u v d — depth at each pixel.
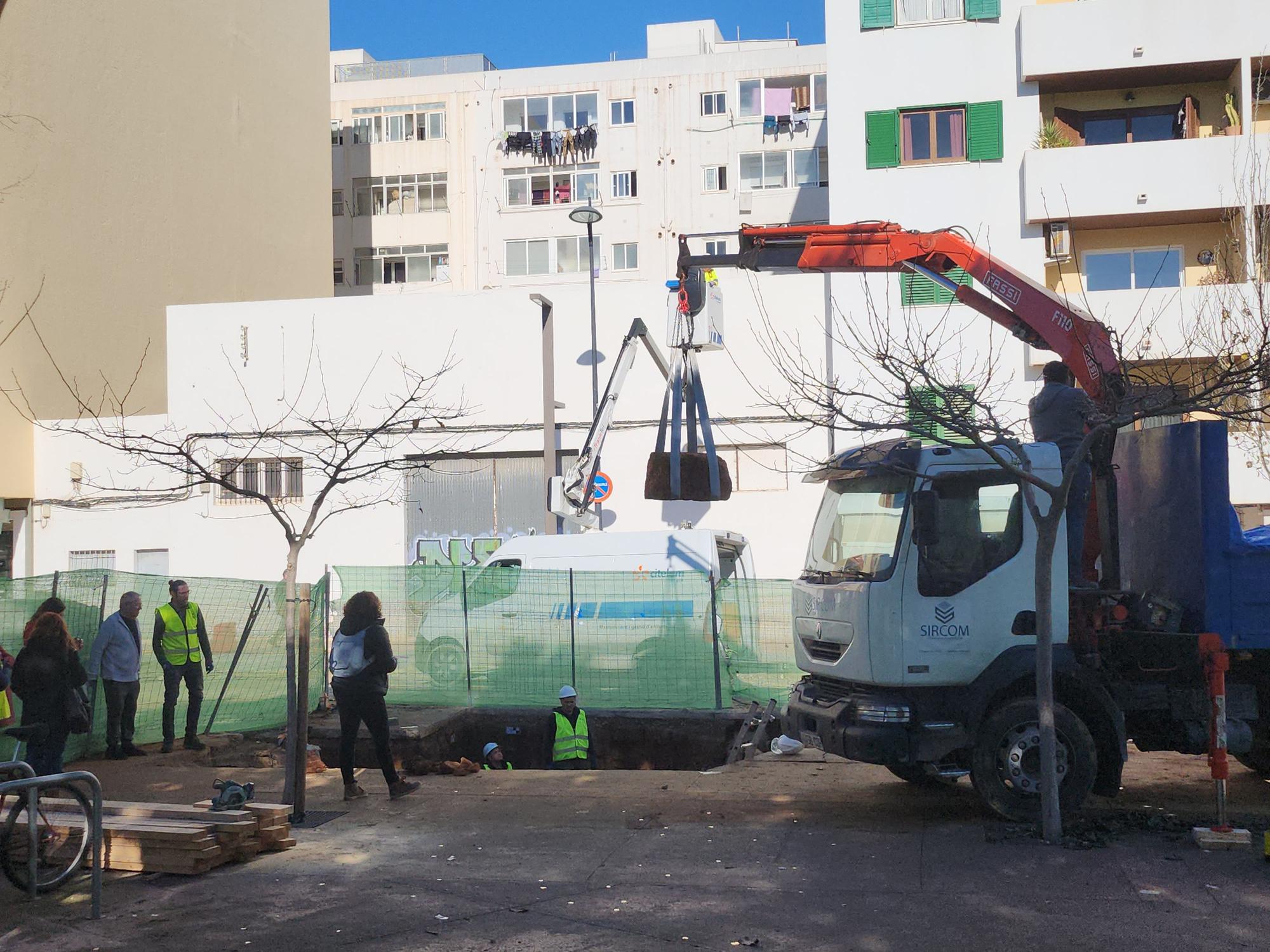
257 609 14.37
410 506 25.77
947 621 8.27
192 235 34.16
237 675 14.05
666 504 24.50
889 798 9.46
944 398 7.55
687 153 47.69
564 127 48.69
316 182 40.78
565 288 25.31
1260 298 12.98
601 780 10.59
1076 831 8.02
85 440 28.22
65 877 7.18
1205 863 7.22
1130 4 24.50
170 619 12.80
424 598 15.38
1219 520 8.28
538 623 15.11
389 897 6.82
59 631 9.16
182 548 26.62
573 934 6.14
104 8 31.27
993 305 9.98
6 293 28.22
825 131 46.94
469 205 48.91
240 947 6.02
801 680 9.68
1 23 28.38
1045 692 7.78
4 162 28.41
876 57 25.78
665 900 6.70
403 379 25.83
